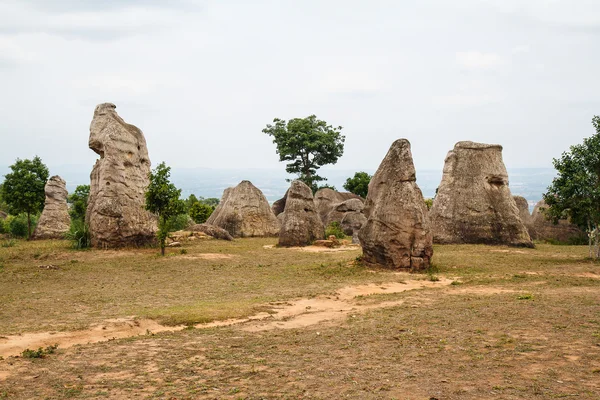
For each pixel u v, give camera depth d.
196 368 9.98
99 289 19.59
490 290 18.78
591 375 8.86
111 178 32.69
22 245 36.56
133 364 10.27
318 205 63.62
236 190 51.75
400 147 25.42
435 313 14.45
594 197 27.06
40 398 8.45
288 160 74.81
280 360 10.38
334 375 9.34
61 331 12.88
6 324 13.68
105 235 32.16
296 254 32.00
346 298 18.06
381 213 25.05
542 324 12.54
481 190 38.75
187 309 15.54
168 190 30.42
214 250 33.78
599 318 13.09
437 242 38.53
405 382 8.80
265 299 17.41
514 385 8.46
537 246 38.59
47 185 45.38
